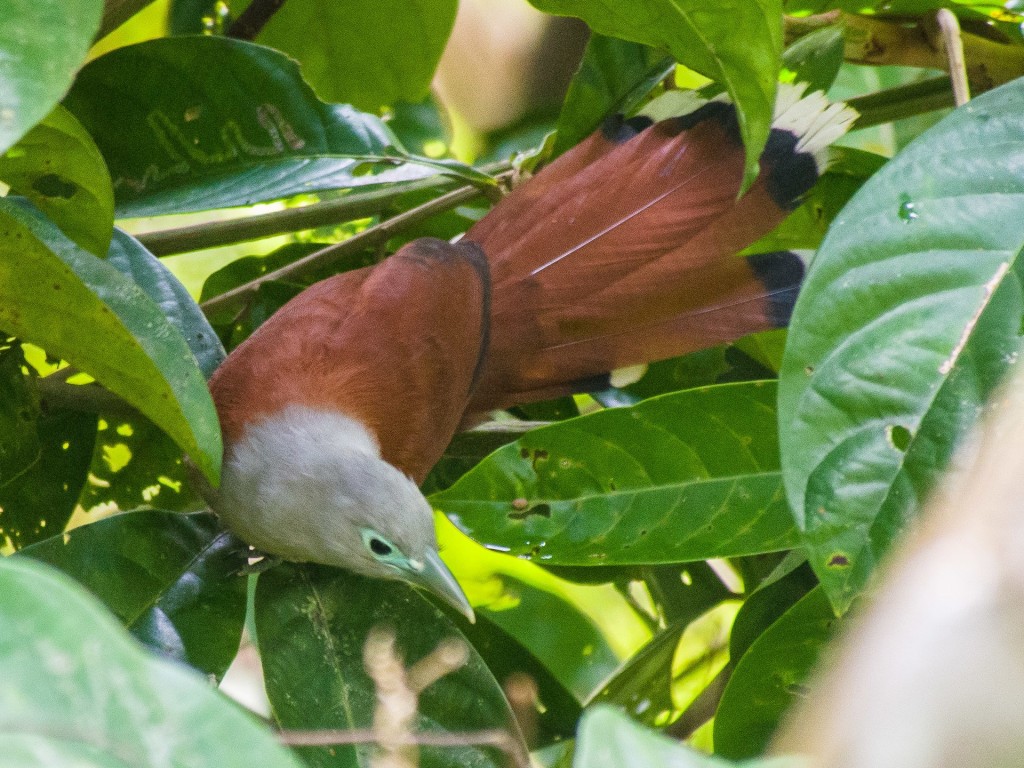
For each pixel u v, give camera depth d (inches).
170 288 291.4
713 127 334.3
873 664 90.9
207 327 294.8
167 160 295.9
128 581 242.4
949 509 100.9
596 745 115.1
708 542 247.3
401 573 285.6
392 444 302.4
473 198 342.3
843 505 189.0
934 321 196.5
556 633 362.3
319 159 301.7
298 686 236.7
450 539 368.8
